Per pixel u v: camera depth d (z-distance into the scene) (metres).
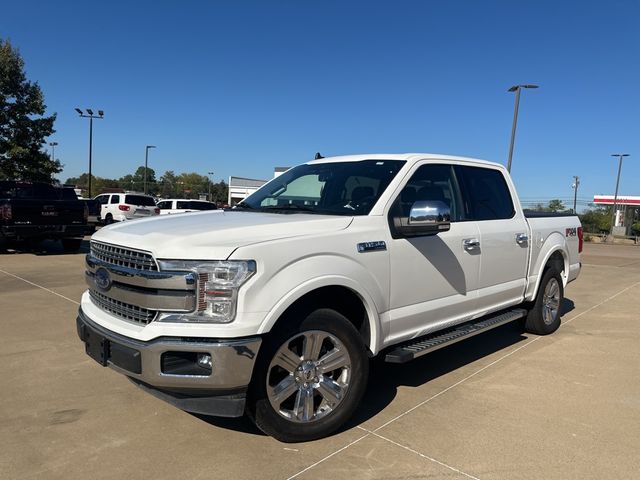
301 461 3.14
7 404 3.94
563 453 3.29
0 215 12.36
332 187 4.30
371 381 4.53
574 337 6.16
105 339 3.28
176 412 3.83
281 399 3.24
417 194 4.25
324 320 3.36
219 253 2.99
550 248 5.87
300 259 3.23
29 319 6.43
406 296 3.94
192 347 2.93
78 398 4.06
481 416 3.82
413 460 3.17
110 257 3.43
